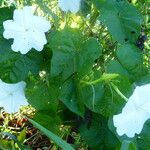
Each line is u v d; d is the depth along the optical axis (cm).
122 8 37
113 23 35
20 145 33
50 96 34
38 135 44
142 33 43
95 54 33
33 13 35
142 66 36
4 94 33
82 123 36
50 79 34
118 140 35
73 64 33
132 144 30
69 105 33
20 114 44
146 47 44
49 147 43
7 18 33
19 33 31
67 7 36
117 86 33
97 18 36
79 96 33
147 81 35
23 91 34
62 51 33
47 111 34
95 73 34
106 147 35
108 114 33
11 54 33
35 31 31
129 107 29
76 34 33
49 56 34
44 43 32
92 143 35
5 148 33
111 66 34
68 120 37
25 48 32
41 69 34
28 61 33
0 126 43
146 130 34
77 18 38
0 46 33
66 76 33
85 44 33
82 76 33
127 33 36
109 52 38
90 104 33
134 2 44
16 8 34
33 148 43
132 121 29
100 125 35
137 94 29
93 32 38
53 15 35
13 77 33
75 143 39
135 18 37
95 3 36
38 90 34
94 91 33
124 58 35
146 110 29
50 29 35
